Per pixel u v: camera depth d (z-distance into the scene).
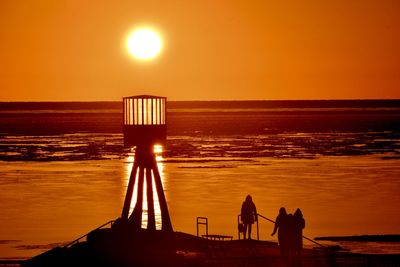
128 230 78.81
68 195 183.62
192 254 78.38
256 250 82.12
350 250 114.50
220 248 82.94
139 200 83.44
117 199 175.00
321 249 86.44
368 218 147.00
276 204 165.25
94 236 78.00
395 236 126.94
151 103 83.19
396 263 76.56
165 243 80.19
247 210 90.88
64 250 76.50
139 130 83.19
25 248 117.12
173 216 146.25
